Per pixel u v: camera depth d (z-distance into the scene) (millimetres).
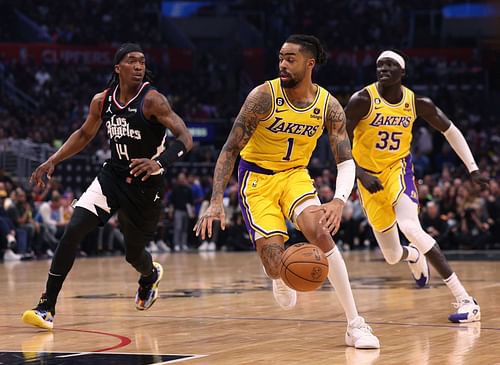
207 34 38469
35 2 35312
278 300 6164
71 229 6723
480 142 29094
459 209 21156
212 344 5891
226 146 5895
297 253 5383
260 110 5859
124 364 5070
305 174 6090
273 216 5953
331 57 34656
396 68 7512
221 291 10039
